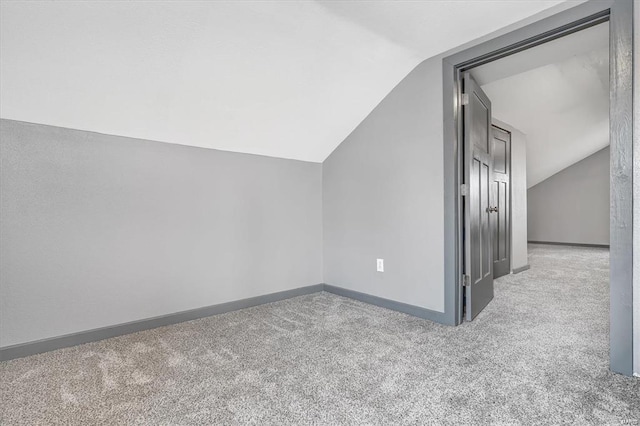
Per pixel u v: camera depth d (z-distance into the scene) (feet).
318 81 7.71
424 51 7.55
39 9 4.73
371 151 9.34
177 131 7.68
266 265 9.66
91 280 6.90
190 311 8.18
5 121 6.01
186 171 8.16
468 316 7.85
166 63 6.10
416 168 8.22
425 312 8.07
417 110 8.18
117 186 7.20
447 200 7.59
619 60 5.18
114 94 6.34
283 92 7.68
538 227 25.38
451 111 7.48
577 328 7.41
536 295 10.30
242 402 4.62
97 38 5.33
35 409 4.49
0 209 5.99
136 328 7.41
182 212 8.11
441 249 7.75
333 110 8.78
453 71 7.47
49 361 5.96
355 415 4.32
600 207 22.68
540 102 12.05
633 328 5.19
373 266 9.38
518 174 14.48
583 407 4.42
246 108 7.75
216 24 5.72
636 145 5.06
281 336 7.04
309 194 10.67
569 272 14.01
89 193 6.86
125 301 7.31
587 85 11.09
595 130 16.83
